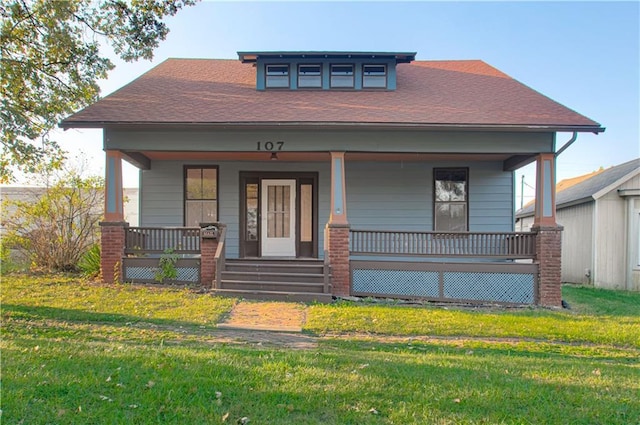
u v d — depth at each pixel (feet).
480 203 39.88
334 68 39.27
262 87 38.37
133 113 31.63
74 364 14.29
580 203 48.88
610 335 22.52
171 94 36.19
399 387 13.16
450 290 32.22
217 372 13.99
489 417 11.18
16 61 33.76
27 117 36.06
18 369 13.60
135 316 23.45
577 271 49.70
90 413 10.71
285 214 40.47
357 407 11.59
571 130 30.22
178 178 39.86
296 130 32.27
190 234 32.81
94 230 40.63
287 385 12.98
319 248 40.11
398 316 25.53
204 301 27.35
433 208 40.11
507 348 20.39
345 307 27.68
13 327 20.63
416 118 31.55
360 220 40.29
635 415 11.58
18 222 40.16
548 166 31.81
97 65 36.24
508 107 34.09
